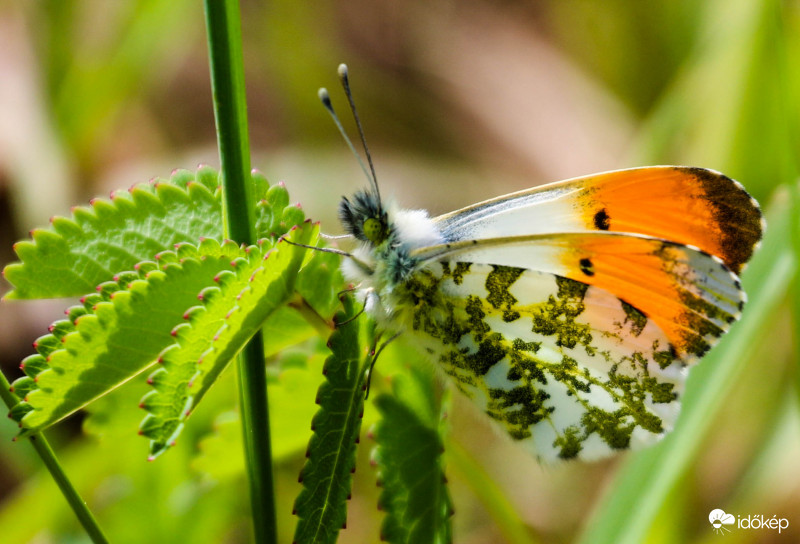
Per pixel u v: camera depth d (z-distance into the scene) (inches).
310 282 8.2
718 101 9.8
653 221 8.6
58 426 9.5
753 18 9.6
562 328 8.4
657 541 9.1
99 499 9.0
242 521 9.3
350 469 7.8
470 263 8.3
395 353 8.4
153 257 8.0
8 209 10.3
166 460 8.9
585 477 9.8
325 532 7.8
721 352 8.8
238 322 7.7
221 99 7.9
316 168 11.5
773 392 9.6
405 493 8.0
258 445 7.9
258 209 8.1
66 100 10.2
